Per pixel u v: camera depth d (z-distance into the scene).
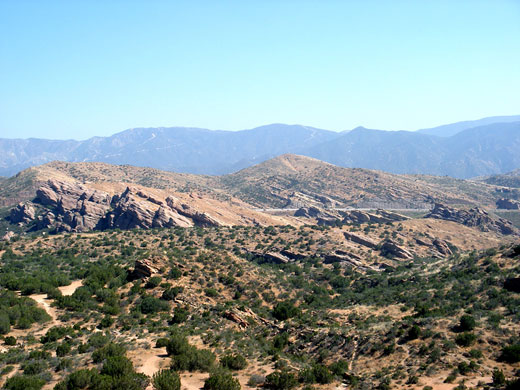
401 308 76.88
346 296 105.19
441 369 46.44
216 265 110.44
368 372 50.59
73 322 75.50
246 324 75.56
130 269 109.50
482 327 54.19
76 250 148.62
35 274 112.19
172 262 104.06
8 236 197.75
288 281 116.19
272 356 57.69
